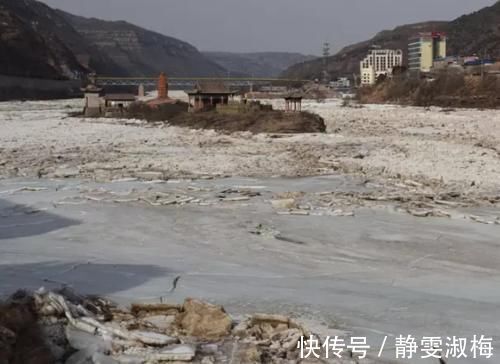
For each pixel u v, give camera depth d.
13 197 33.41
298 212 29.14
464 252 22.86
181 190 35.44
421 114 109.50
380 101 169.25
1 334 12.82
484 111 116.56
